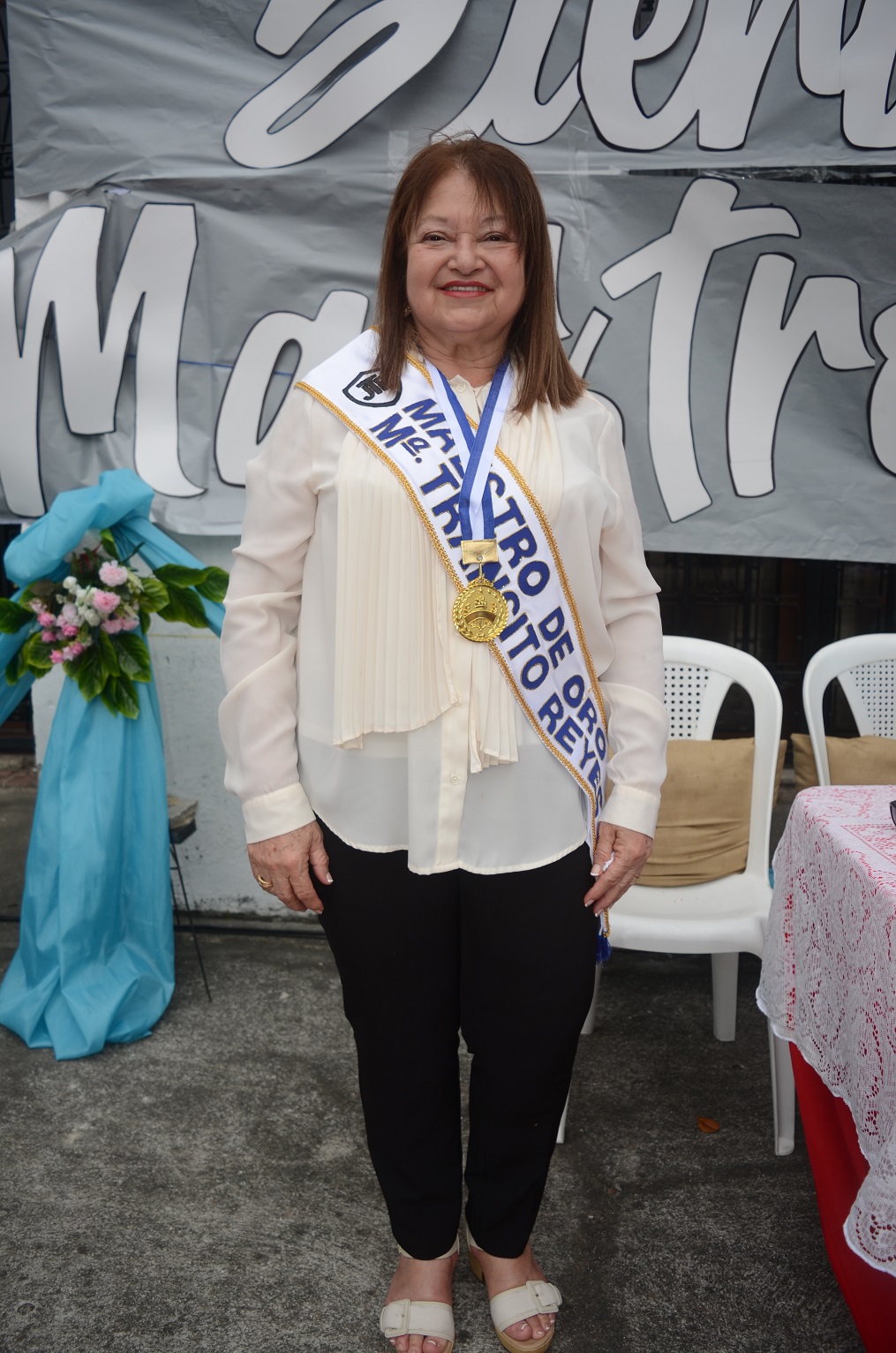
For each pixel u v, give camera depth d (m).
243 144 2.62
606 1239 1.79
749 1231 1.81
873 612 3.71
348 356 1.38
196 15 2.58
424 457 1.27
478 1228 1.56
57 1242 1.77
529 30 2.50
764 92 2.50
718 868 2.35
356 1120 2.13
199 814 3.00
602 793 1.44
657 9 2.48
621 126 2.54
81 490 2.42
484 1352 1.54
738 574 3.71
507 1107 1.46
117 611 2.41
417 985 1.41
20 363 2.74
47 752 2.45
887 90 2.47
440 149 1.30
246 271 2.67
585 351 2.64
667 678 2.44
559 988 1.40
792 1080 1.99
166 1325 1.60
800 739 2.42
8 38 2.63
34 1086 2.23
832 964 1.48
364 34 2.54
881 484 2.67
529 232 1.30
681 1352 1.55
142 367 2.73
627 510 1.43
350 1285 1.69
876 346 2.62
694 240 2.59
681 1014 2.57
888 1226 1.12
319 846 1.39
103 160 2.65
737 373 2.64
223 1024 2.48
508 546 1.27
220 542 2.86
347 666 1.30
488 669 1.29
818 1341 1.57
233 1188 1.92
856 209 2.55
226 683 1.39
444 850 1.33
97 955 2.42
